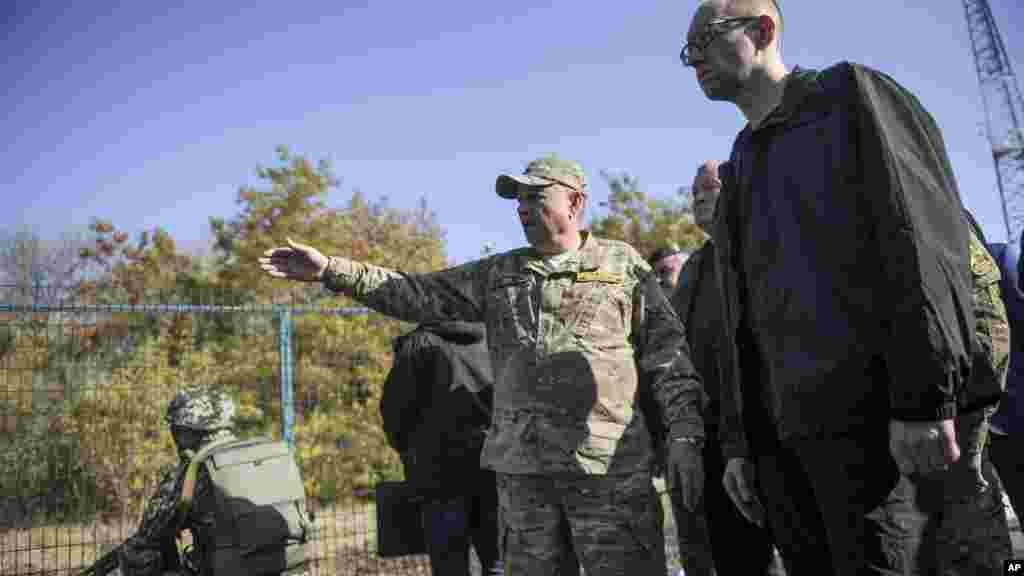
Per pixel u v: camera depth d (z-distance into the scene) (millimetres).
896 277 1314
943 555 2332
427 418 3926
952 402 1274
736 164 1785
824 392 1434
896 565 1394
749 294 1667
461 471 3848
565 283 2738
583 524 2516
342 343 7980
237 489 3178
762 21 1698
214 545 3143
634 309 2734
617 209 19875
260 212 15195
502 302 2834
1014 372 2867
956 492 2314
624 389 2617
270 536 3174
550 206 2811
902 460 1322
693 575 3100
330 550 6090
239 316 7426
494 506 3973
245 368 7500
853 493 1414
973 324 1332
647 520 2529
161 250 14812
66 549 5398
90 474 6191
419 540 4102
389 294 2811
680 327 2672
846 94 1516
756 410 1701
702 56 1747
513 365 2725
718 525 2480
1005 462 2893
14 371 5785
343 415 7969
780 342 1528
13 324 5402
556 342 2645
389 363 8305
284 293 9070
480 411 3895
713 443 2490
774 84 1717
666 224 19531
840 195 1479
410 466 3971
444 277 2930
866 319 1417
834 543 1462
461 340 4012
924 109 1516
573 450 2516
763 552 2484
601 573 2467
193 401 3439
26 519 5879
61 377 6059
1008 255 2916
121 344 6547
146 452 6504
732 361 1737
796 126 1580
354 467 7922
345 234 16031
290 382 6066
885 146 1385
